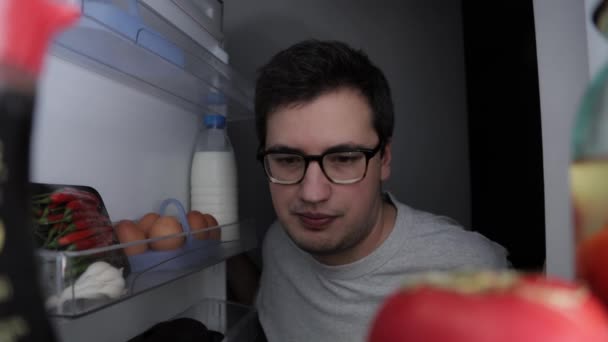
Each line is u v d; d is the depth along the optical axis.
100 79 0.66
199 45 0.70
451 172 1.20
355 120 0.65
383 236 0.81
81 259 0.43
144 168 0.78
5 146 0.15
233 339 0.80
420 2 1.23
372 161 0.69
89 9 0.46
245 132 1.28
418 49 1.22
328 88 0.63
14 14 0.15
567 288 0.14
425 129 1.21
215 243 0.76
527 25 0.79
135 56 0.61
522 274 0.15
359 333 0.76
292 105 0.64
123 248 0.54
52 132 0.55
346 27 1.26
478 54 1.08
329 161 0.66
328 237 0.69
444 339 0.13
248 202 1.27
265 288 0.96
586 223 0.16
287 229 0.73
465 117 1.19
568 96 0.39
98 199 0.59
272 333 0.88
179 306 0.88
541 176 0.75
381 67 1.24
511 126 0.88
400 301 0.15
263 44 1.29
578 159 0.17
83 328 0.59
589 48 0.28
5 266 0.15
